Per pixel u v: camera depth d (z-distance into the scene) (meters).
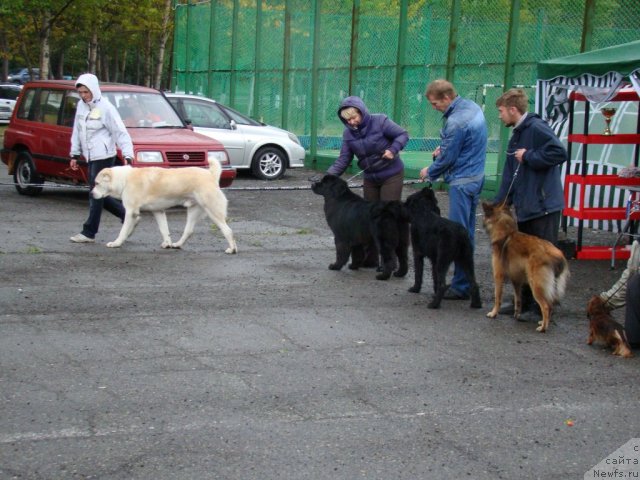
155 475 3.83
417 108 17.44
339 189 8.35
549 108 9.74
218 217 9.27
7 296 7.03
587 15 12.66
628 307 5.97
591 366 5.65
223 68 23.56
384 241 8.01
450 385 5.18
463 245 7.00
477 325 6.61
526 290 6.81
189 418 4.52
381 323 6.57
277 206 13.53
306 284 7.86
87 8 32.03
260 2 21.41
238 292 7.46
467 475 3.92
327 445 4.21
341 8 18.67
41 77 29.95
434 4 16.39
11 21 29.86
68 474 3.81
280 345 5.91
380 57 17.78
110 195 9.41
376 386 5.12
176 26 26.52
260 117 21.92
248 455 4.07
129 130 12.47
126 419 4.47
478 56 15.41
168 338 5.98
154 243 9.88
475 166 7.20
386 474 3.90
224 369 5.34
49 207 12.60
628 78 7.64
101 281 7.73
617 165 11.07
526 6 14.03
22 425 4.35
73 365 5.33
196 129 16.48
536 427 4.54
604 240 10.70
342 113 8.28
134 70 72.44
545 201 6.67
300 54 20.06
